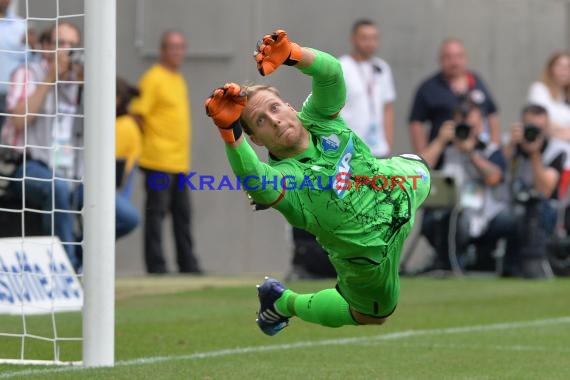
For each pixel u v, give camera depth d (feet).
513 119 168.86
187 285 123.95
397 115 163.94
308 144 55.98
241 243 157.48
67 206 104.32
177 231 138.00
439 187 132.16
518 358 74.23
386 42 162.91
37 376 63.10
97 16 66.54
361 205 56.29
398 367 69.82
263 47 53.57
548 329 90.63
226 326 90.99
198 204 156.87
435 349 78.59
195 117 156.46
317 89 55.98
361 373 67.10
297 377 65.16
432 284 127.54
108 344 67.62
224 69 155.94
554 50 169.48
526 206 135.54
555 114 144.56
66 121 107.45
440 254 137.18
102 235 66.64
